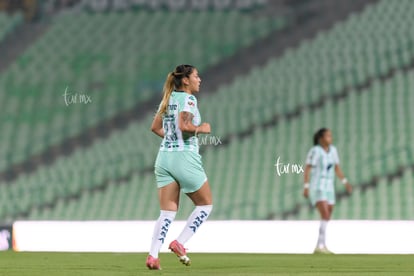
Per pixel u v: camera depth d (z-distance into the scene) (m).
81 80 103.38
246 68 100.31
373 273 31.89
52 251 57.16
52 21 112.12
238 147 89.38
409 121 87.25
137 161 91.38
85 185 89.75
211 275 29.28
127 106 99.38
